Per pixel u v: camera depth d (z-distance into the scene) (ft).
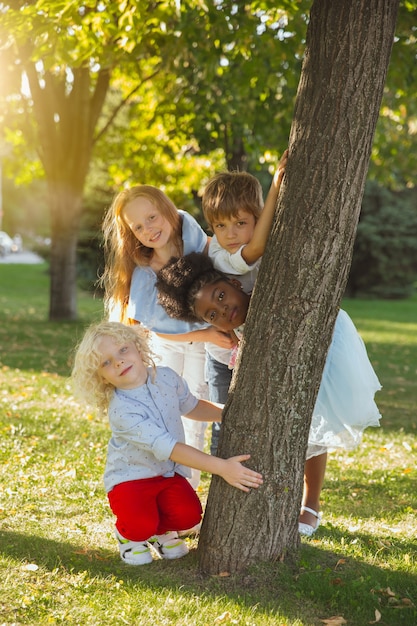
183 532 12.69
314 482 12.89
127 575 10.98
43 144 46.98
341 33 9.86
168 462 11.30
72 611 9.84
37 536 12.39
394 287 101.55
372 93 10.01
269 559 10.79
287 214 10.33
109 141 55.83
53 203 48.60
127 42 24.79
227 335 12.02
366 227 97.40
